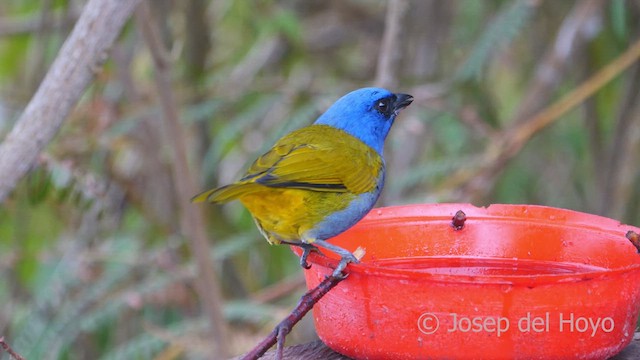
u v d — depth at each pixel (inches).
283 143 308.5
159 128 530.9
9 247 533.6
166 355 462.6
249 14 522.3
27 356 482.9
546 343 225.9
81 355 541.6
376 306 232.8
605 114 544.1
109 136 468.1
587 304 225.6
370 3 599.5
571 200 552.1
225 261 552.1
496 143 457.4
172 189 518.3
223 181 582.2
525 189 540.4
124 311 534.9
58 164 367.9
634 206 536.4
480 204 472.7
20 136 300.5
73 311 492.4
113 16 297.3
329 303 247.8
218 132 533.6
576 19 478.6
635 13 494.6
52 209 526.0
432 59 518.9
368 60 596.1
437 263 276.8
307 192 287.1
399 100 346.6
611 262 261.0
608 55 509.4
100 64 300.5
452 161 475.2
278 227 289.7
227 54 583.8
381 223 283.6
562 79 522.9
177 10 516.7
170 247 502.0
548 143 544.7
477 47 451.5
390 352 234.1
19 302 537.6
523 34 549.6
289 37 526.9
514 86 574.9
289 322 236.4
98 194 373.4
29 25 539.2
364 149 315.0
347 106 336.5
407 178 478.9
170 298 507.5
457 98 463.2
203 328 466.6
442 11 530.6
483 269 275.1
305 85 489.7
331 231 294.5
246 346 463.2
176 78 494.6
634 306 239.3
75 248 516.4
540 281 218.5
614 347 237.0
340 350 249.0
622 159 500.1
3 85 570.9
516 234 276.8
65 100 299.7
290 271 567.2
